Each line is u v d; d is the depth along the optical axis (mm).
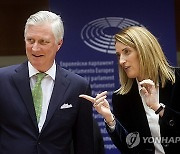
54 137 6691
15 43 15922
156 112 6953
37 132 6609
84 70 14234
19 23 15867
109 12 14266
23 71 6922
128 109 7535
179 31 16391
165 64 7320
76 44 14195
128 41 7012
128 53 7082
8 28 15867
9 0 15797
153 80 7203
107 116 7102
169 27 14234
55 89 6863
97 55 14266
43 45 6508
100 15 14258
